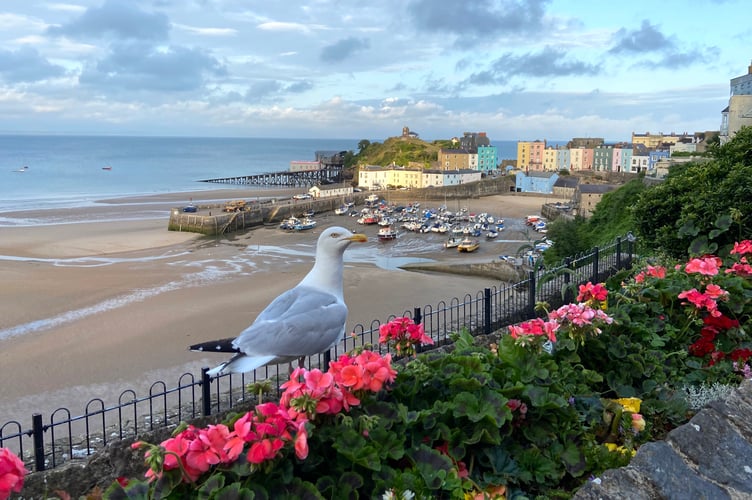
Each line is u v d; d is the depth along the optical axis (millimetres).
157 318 25375
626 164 127625
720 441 2846
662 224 11805
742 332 5398
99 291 30703
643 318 5980
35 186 110000
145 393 16984
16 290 30469
